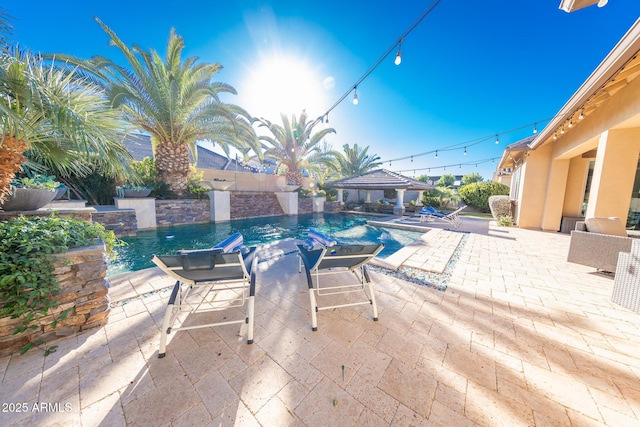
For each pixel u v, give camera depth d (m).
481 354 1.98
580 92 4.03
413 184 13.35
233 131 9.59
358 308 2.73
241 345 2.06
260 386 1.64
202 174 12.39
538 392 1.60
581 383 1.68
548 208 8.20
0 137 2.11
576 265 4.36
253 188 14.92
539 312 2.66
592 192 5.18
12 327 1.83
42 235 2.03
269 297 3.00
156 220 9.01
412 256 4.84
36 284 1.86
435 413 1.46
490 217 13.23
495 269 4.12
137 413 1.43
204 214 10.64
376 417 1.44
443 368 1.82
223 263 2.19
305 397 1.56
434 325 2.40
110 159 2.99
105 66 7.36
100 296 2.23
